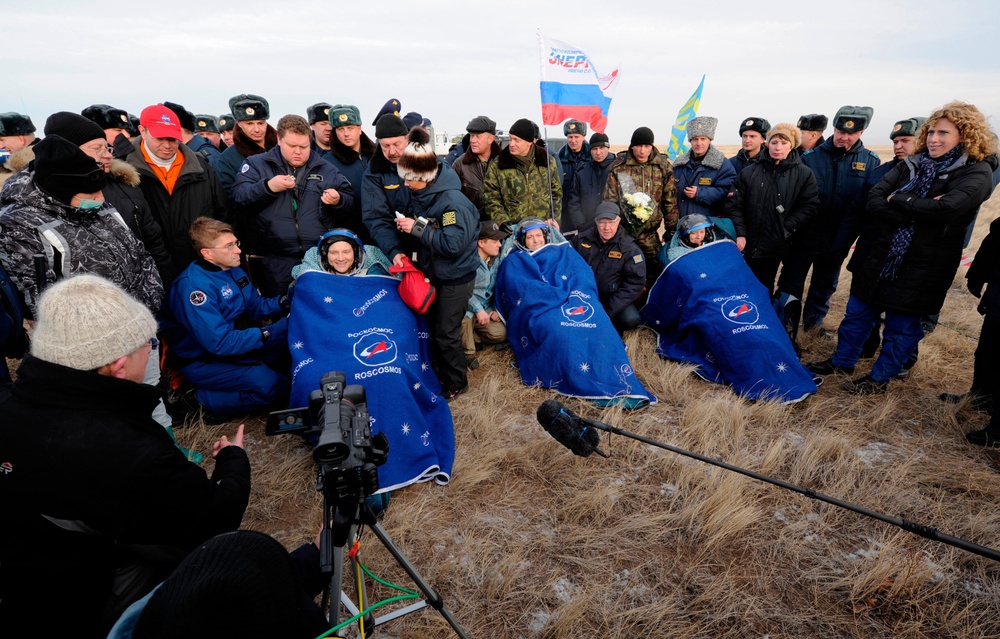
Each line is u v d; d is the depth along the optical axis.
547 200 5.64
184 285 3.83
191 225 4.10
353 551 1.93
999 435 3.78
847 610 2.60
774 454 3.63
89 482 1.37
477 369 5.13
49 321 1.42
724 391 4.70
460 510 3.23
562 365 4.58
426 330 4.55
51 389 1.40
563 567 2.82
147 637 0.96
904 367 4.90
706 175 6.25
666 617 2.54
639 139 5.98
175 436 3.89
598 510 3.19
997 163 3.84
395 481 3.35
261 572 1.03
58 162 2.86
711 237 5.50
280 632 1.03
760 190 5.57
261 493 3.35
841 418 4.24
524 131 5.22
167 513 1.45
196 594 0.95
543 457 3.70
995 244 3.95
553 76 5.99
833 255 5.72
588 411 4.34
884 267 4.27
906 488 3.42
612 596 2.65
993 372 4.15
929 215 3.86
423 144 3.87
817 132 6.50
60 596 1.40
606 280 5.58
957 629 2.48
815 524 3.12
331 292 4.08
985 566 2.82
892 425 4.15
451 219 4.01
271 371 4.12
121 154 3.96
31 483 1.35
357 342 3.87
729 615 2.55
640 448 3.80
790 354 4.61
